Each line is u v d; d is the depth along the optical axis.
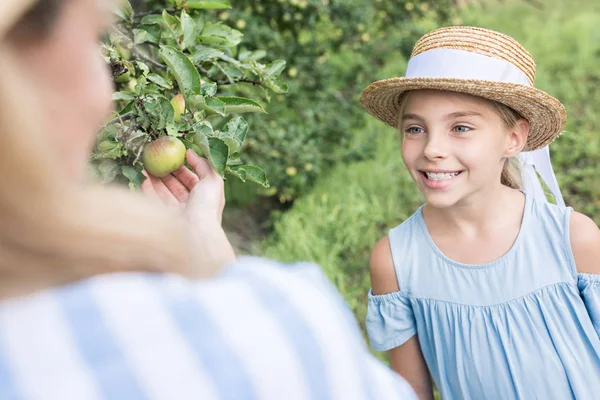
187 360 0.53
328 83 4.91
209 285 0.59
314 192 4.86
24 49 0.51
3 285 0.53
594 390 1.56
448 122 1.56
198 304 0.56
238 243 4.36
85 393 0.50
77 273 0.54
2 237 0.50
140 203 0.58
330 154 5.08
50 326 0.52
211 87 1.56
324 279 0.66
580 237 1.58
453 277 1.63
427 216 1.71
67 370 0.51
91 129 0.58
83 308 0.53
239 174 1.49
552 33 7.33
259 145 4.38
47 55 0.52
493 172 1.60
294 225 4.36
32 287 0.53
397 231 1.73
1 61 0.49
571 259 1.58
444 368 1.67
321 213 4.48
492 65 1.58
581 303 1.57
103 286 0.54
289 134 4.57
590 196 4.80
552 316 1.57
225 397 0.53
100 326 0.53
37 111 0.50
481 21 7.70
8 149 0.48
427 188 1.61
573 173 4.95
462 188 1.58
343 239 4.32
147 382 0.52
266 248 4.41
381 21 5.22
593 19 7.66
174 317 0.55
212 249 0.89
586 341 1.57
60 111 0.54
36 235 0.51
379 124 5.55
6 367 0.51
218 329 0.55
